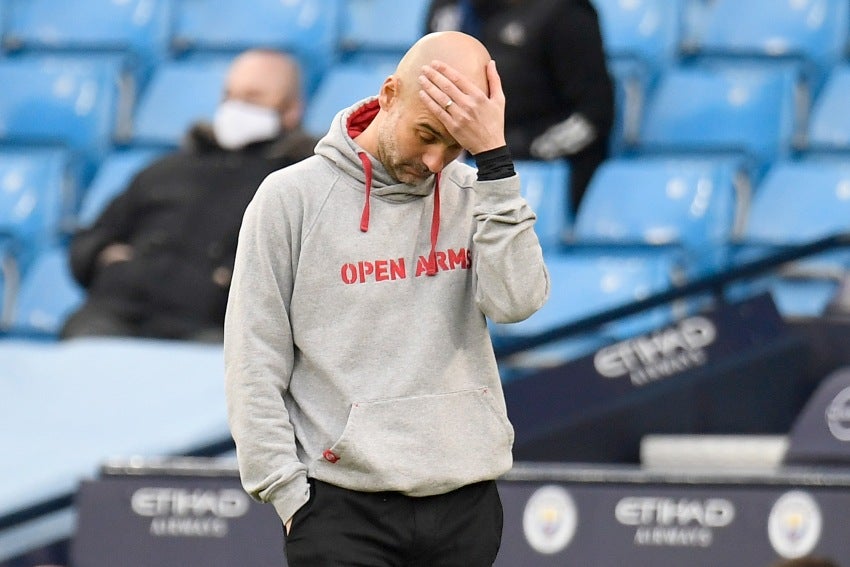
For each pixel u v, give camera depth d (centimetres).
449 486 1070
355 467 1058
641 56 2984
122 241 2464
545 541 1733
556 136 2622
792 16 3000
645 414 2023
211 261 2395
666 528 1708
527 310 1073
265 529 1758
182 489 1786
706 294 2117
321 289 1073
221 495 1777
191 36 3322
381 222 1077
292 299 1080
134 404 2145
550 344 2069
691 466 1947
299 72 2492
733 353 2038
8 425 2125
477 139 1050
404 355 1070
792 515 1680
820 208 2627
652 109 2897
